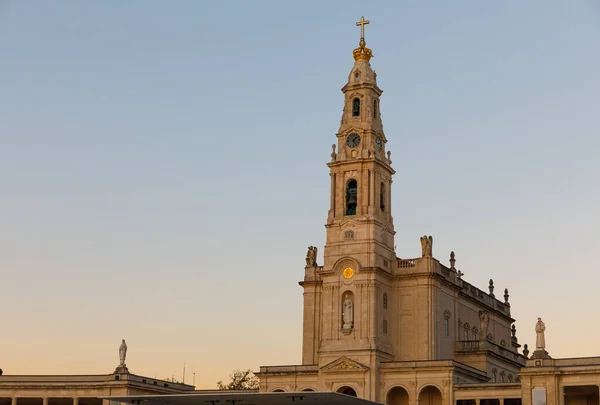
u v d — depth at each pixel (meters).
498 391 123.75
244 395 93.31
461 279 147.75
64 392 143.50
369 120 138.75
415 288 135.62
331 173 138.88
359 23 143.88
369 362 129.12
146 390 145.12
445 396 125.75
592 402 126.38
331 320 133.25
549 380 119.38
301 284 142.88
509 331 168.88
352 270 133.38
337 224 135.88
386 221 138.50
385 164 139.12
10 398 144.25
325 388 131.12
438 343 134.50
